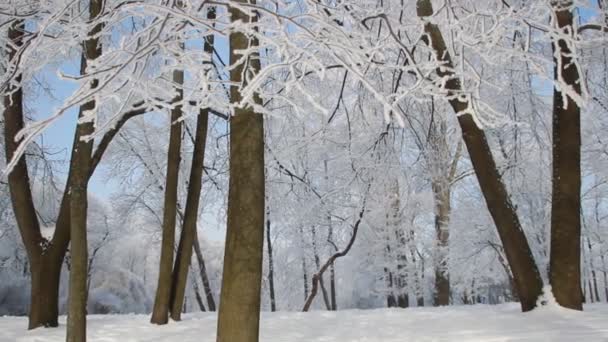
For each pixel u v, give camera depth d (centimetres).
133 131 1700
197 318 902
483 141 750
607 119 1352
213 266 2670
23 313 1997
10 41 584
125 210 1825
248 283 424
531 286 713
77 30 399
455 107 747
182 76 822
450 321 684
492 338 533
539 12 568
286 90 365
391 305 1945
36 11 566
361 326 721
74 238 564
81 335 554
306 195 1597
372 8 548
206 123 916
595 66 973
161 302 817
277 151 1237
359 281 2305
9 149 823
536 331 552
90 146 582
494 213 742
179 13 356
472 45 461
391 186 1493
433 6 738
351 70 341
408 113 937
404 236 1812
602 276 2331
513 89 927
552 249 718
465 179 1725
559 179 720
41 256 805
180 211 1714
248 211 433
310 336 654
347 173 1423
